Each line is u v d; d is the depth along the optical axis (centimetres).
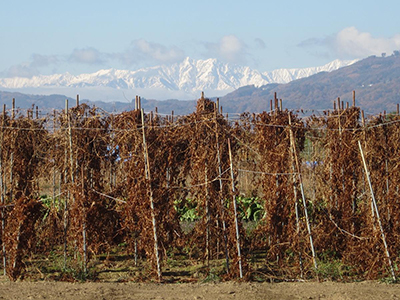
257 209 2923
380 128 2222
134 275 2009
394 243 1933
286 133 2147
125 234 2302
